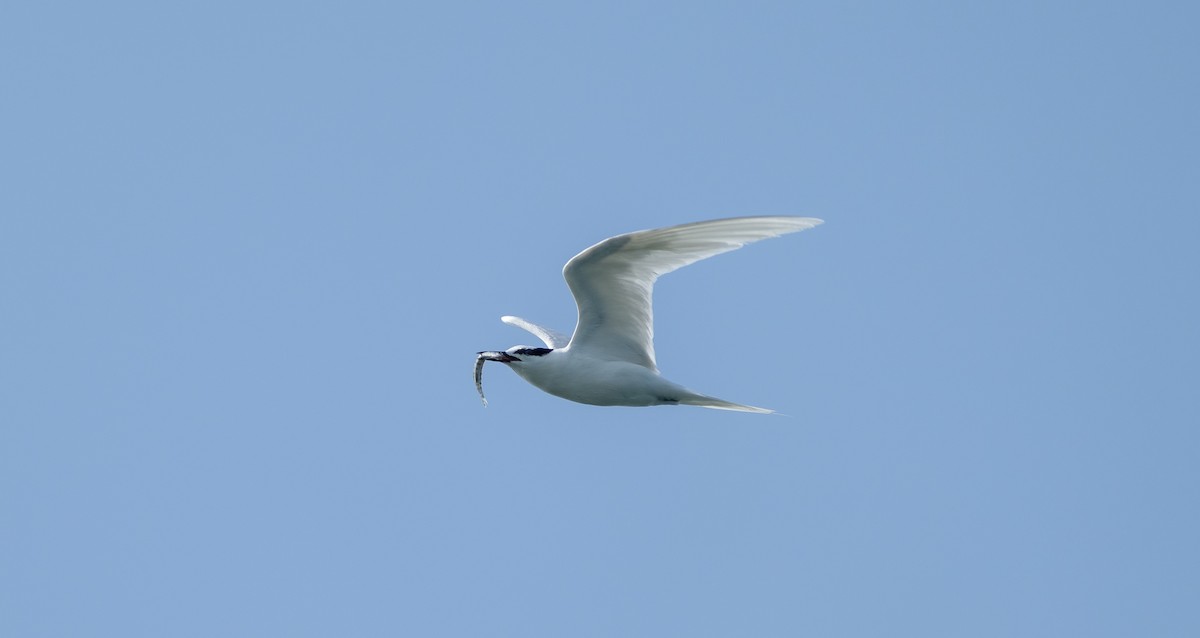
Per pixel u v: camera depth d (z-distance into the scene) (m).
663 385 15.92
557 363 16.08
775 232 14.73
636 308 15.92
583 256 15.32
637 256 15.40
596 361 16.02
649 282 15.73
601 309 16.02
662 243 15.17
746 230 14.82
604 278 15.67
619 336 16.11
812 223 14.54
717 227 14.86
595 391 16.03
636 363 16.11
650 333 16.03
